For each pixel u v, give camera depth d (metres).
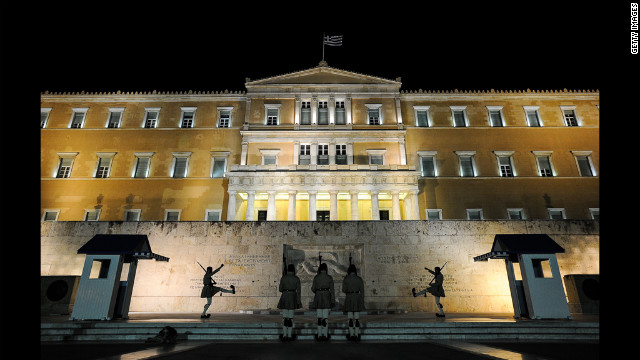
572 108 43.81
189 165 41.75
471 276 19.77
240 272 19.66
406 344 10.58
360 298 11.41
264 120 43.41
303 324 12.91
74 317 13.30
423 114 44.59
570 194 40.22
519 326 12.35
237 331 12.01
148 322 12.66
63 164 41.78
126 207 39.69
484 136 42.75
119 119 43.88
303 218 39.50
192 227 20.52
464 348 9.75
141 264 19.73
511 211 39.78
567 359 8.32
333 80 45.50
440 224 20.72
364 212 40.50
